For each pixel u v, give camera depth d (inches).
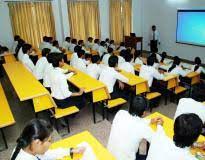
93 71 164.9
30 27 296.0
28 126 47.8
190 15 290.8
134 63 210.4
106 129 137.9
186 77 179.6
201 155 65.6
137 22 376.5
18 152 48.6
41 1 293.6
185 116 53.6
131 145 70.2
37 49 276.2
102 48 277.0
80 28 328.5
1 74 246.8
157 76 157.8
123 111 76.0
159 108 167.8
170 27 324.8
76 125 143.4
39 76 177.0
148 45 374.0
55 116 124.0
